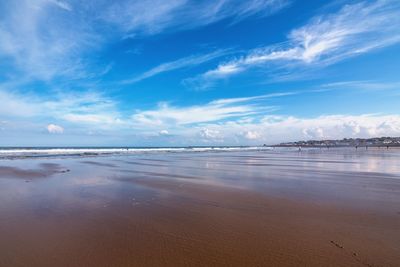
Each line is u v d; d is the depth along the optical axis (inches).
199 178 645.3
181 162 1189.1
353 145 7160.4
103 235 260.5
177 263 202.2
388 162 1218.0
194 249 227.5
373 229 273.3
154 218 316.8
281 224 292.5
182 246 233.6
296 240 246.1
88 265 199.2
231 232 268.4
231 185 542.0
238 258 210.1
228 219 312.3
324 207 362.6
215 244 237.9
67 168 866.8
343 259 206.1
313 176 685.3
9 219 310.7
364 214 327.9
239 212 341.1
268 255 214.8
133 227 284.4
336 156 1857.8
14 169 818.2
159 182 580.7
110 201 403.2
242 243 239.8
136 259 209.0
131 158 1480.1
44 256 214.2
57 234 263.1
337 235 257.3
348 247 228.5
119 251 223.5
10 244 238.4
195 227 284.0
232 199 414.3
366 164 1100.5
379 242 238.8
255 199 412.8
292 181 595.8
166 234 263.0
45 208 360.2
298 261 204.1
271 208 359.6
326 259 206.5
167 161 1250.0
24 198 420.2
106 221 305.0
